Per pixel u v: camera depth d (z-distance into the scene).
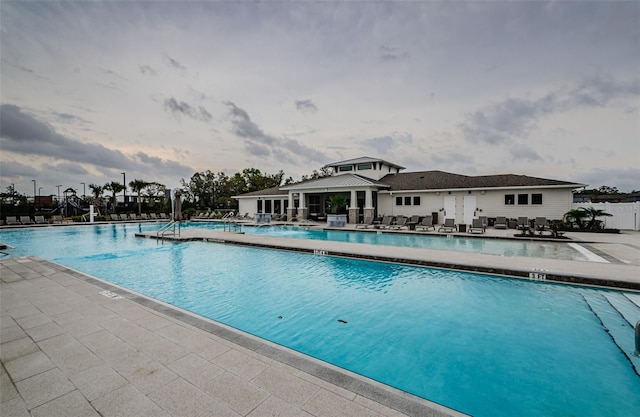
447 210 21.88
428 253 10.27
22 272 7.93
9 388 2.83
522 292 6.88
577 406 3.29
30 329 4.21
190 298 7.01
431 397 3.49
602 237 14.30
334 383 2.85
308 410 2.45
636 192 36.22
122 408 2.53
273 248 12.49
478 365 4.11
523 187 18.95
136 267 10.14
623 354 4.27
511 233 16.06
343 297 6.89
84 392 2.76
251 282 8.20
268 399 2.61
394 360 4.29
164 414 2.45
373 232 18.61
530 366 4.05
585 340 4.69
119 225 27.58
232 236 16.30
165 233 18.20
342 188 23.59
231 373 3.05
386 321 5.58
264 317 5.88
